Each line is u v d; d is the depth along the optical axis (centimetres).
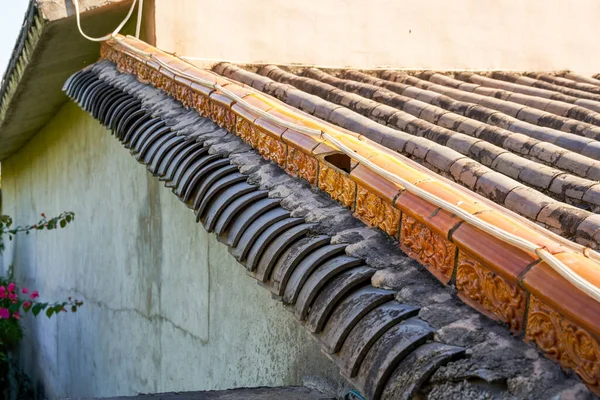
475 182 268
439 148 301
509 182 259
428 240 187
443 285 179
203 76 361
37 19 437
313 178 254
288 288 206
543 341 142
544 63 630
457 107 438
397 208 197
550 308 139
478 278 164
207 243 419
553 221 229
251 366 356
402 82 533
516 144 345
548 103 462
